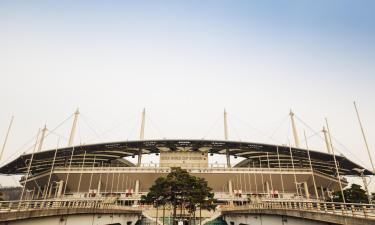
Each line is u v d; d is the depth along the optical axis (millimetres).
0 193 86188
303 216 30281
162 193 57062
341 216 24031
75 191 103688
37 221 27281
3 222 22141
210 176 98188
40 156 107562
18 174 131750
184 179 57781
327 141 115562
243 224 54625
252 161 123688
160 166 108062
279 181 100938
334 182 114188
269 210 39156
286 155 112500
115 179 100312
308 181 102375
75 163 120375
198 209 71312
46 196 103250
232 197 89062
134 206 75000
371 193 69438
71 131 118875
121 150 113125
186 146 110750
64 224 32438
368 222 20766
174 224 56438
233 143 106750
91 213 39406
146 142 106312
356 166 116875
